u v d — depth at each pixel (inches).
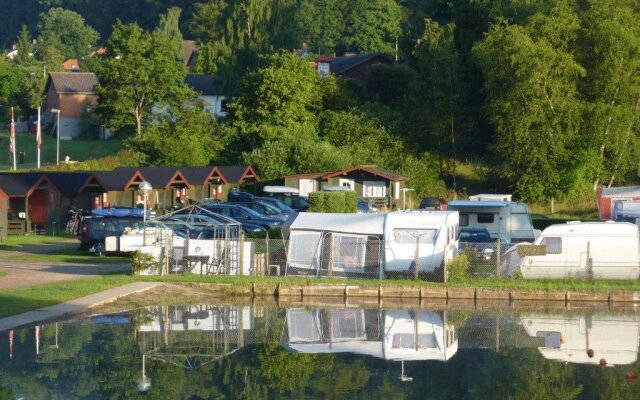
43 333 2721.5
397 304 3371.1
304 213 3782.0
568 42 7475.4
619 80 7317.9
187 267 3656.5
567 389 2261.3
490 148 7706.7
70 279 3467.0
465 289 3417.8
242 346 2672.2
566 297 3390.7
